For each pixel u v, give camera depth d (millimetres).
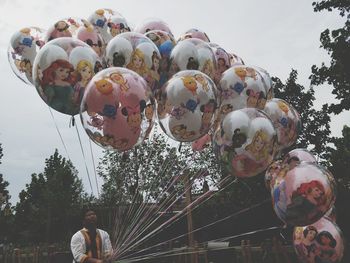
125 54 4242
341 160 11172
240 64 4969
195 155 5371
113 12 5109
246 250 7387
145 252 5898
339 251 4852
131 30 5160
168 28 5184
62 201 22703
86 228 4836
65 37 4109
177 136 4203
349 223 8914
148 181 5180
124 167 5207
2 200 27781
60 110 4078
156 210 5086
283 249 7160
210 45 5000
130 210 4996
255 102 4621
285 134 5004
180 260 6902
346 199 9078
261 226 9000
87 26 4582
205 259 7262
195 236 9391
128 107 3701
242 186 8664
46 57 3924
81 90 3986
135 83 3762
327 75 12945
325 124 10828
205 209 9430
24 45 4617
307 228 4887
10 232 26938
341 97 12844
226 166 4383
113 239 5020
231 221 9273
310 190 4289
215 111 4211
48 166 28938
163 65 4566
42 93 4027
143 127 3848
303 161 4660
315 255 4852
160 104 4195
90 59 4008
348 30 12859
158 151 5312
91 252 4715
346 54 12688
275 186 4531
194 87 4078
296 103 10859
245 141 4199
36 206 26016
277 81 11039
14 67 4766
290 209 4359
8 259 10039
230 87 4598
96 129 3754
